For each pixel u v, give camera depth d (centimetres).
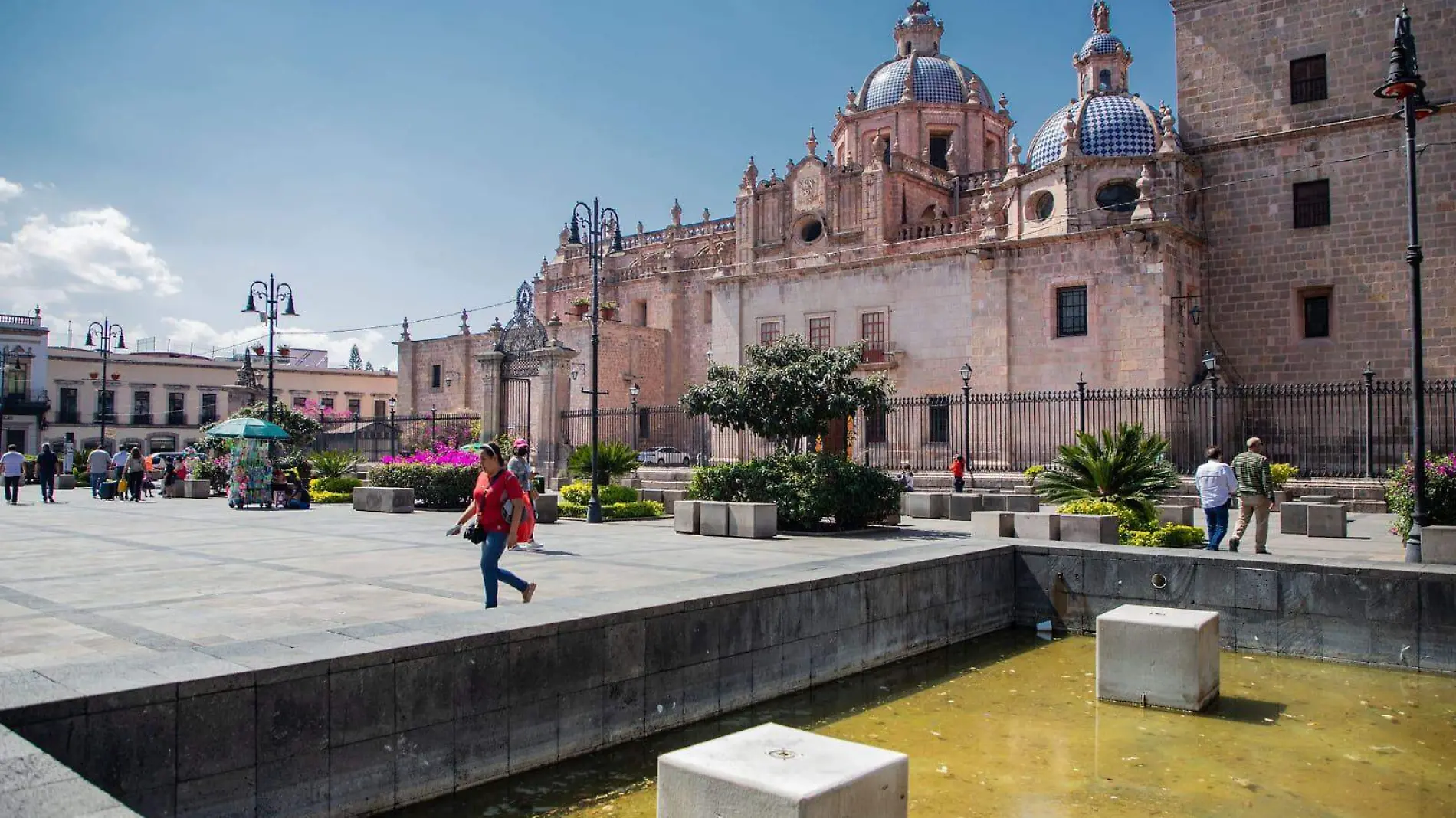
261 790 620
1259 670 1137
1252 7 3534
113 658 750
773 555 1446
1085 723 930
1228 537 1894
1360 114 3312
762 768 490
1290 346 3406
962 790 750
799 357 2077
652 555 1470
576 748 805
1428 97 3173
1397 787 754
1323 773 787
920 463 3838
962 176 4872
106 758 554
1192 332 3478
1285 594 1197
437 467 2589
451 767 720
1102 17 4266
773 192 4969
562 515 2370
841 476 1912
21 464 3012
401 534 1862
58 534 1861
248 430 2655
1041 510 2439
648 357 5597
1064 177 3625
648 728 866
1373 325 3253
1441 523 1567
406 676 696
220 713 603
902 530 1964
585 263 6456
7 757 458
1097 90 4194
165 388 7031
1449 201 3130
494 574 966
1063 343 3475
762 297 4391
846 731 904
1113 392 2898
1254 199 3491
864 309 4072
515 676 764
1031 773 789
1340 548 1689
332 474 3341
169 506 2856
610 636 836
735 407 2042
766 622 996
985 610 1355
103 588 1121
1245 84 3541
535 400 3688
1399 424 3147
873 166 4475
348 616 944
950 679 1110
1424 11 3195
